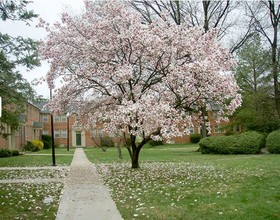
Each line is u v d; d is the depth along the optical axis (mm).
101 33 14062
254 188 9945
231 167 16094
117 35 13648
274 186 10148
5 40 17562
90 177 14102
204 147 27891
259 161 18266
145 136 16391
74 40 13984
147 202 8734
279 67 29547
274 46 30266
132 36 13297
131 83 14594
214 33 14203
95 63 14227
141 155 28094
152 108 12242
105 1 14680
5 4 14156
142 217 7207
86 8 15125
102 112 16172
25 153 35125
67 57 14680
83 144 56094
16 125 21438
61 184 12227
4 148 31703
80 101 16422
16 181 13242
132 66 14320
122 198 9406
